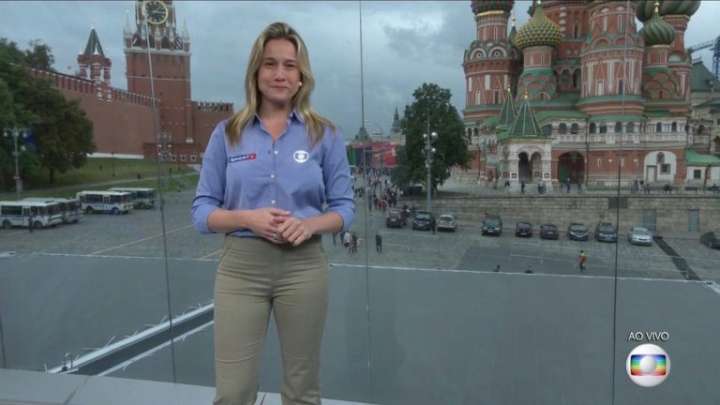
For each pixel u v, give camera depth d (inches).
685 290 208.2
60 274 273.4
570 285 228.8
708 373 202.2
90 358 272.5
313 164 96.7
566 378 225.8
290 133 96.7
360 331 263.9
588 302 225.0
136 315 274.1
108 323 275.1
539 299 234.5
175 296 271.6
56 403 156.3
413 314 253.9
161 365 273.9
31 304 276.4
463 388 243.4
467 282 246.1
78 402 156.4
